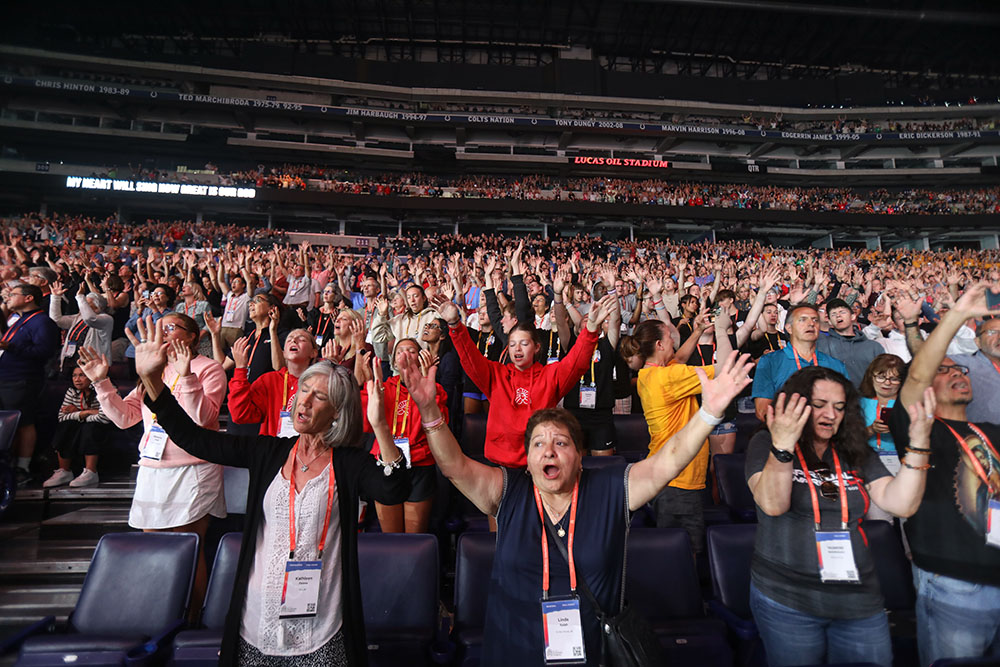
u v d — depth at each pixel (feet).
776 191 99.86
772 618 6.00
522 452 9.26
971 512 5.98
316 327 19.80
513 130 100.32
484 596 7.47
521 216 92.84
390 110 96.63
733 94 110.01
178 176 84.79
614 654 4.79
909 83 121.60
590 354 9.34
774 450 5.84
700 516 9.16
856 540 5.83
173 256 27.22
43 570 10.09
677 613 7.43
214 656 6.36
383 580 7.55
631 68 119.24
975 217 88.69
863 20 102.27
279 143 93.45
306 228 91.09
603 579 5.08
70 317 17.04
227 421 16.17
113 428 13.00
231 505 10.33
